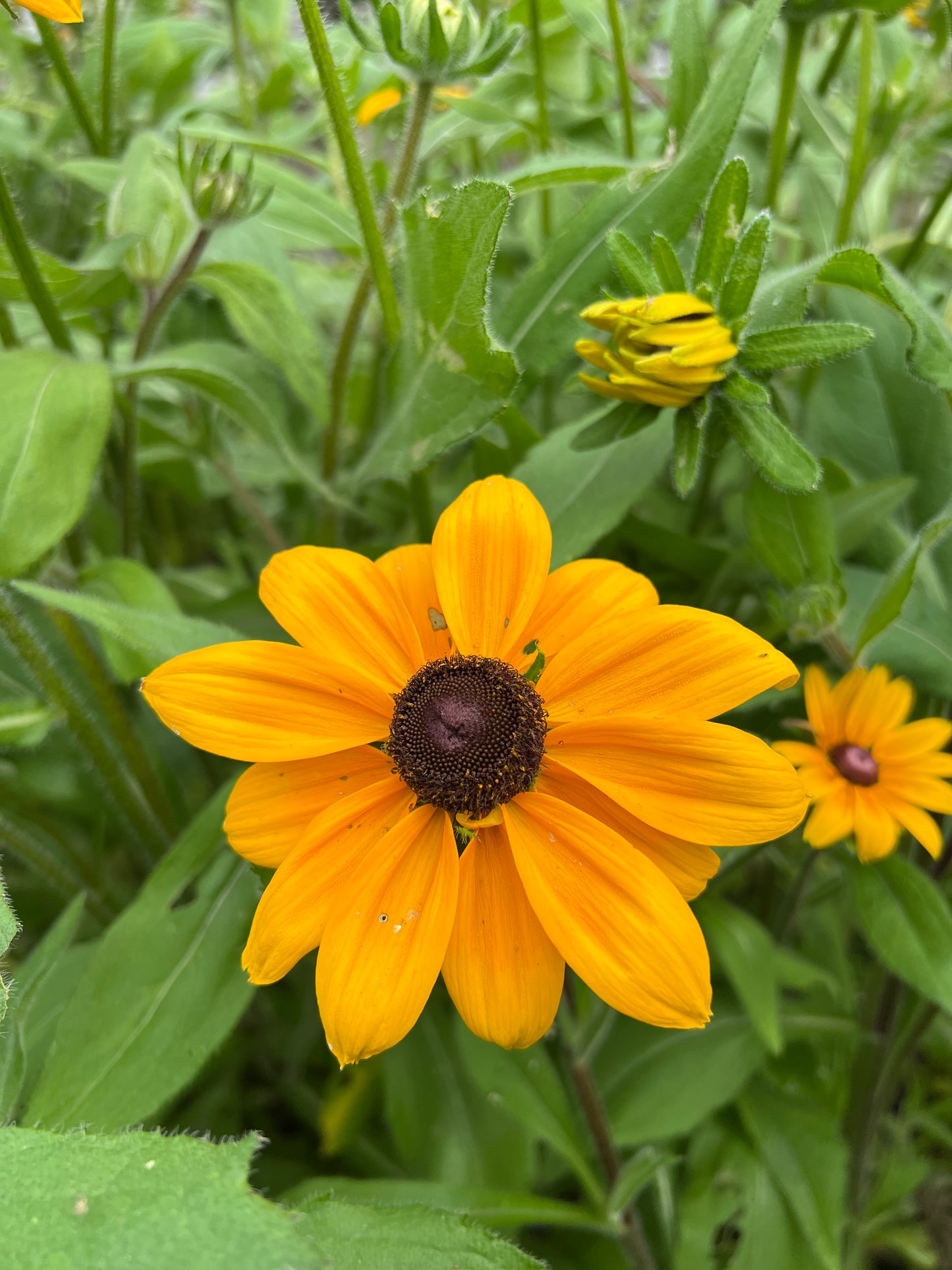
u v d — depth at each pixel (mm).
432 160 373
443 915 138
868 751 207
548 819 147
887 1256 319
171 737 317
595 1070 261
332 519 275
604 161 236
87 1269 105
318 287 375
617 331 184
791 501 201
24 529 193
